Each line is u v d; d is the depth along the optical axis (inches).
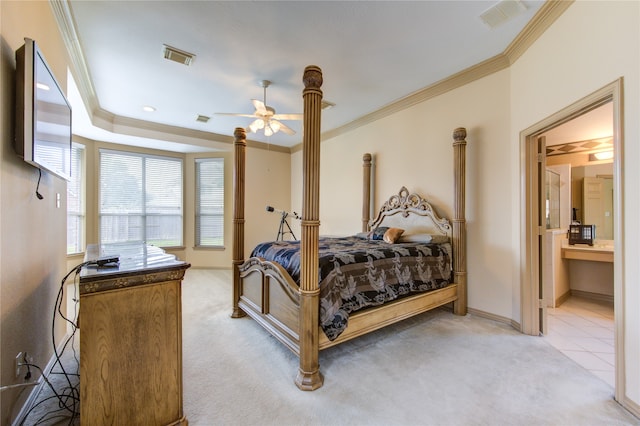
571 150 161.3
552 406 66.1
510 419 61.9
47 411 64.1
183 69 122.0
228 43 103.7
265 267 100.0
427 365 84.4
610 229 150.3
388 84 137.2
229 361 87.1
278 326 91.6
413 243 128.6
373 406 66.4
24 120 54.9
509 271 113.8
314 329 75.5
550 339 101.8
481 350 93.5
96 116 169.0
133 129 188.1
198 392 71.6
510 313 113.9
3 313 53.3
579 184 158.6
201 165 239.5
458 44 105.4
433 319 120.9
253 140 238.7
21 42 60.8
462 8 86.5
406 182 155.6
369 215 174.6
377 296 93.2
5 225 53.9
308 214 76.0
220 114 131.3
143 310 55.0
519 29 97.4
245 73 125.6
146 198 221.1
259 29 96.0
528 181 104.9
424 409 65.3
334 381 76.5
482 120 122.0
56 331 87.6
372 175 177.2
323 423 61.1
